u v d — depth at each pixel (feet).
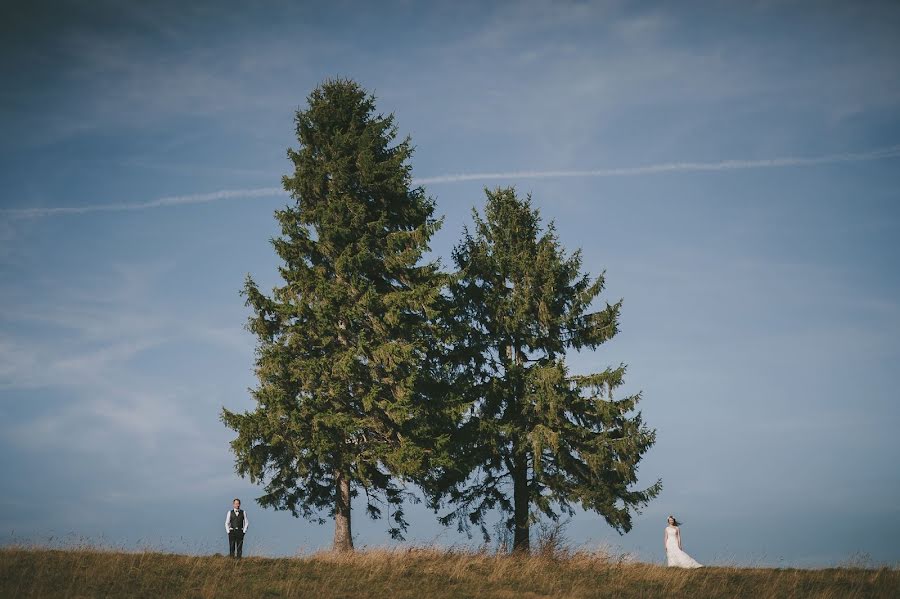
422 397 92.68
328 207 93.50
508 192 105.81
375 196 98.73
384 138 98.78
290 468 88.33
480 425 94.07
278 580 66.59
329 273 95.14
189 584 63.93
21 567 65.98
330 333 90.12
